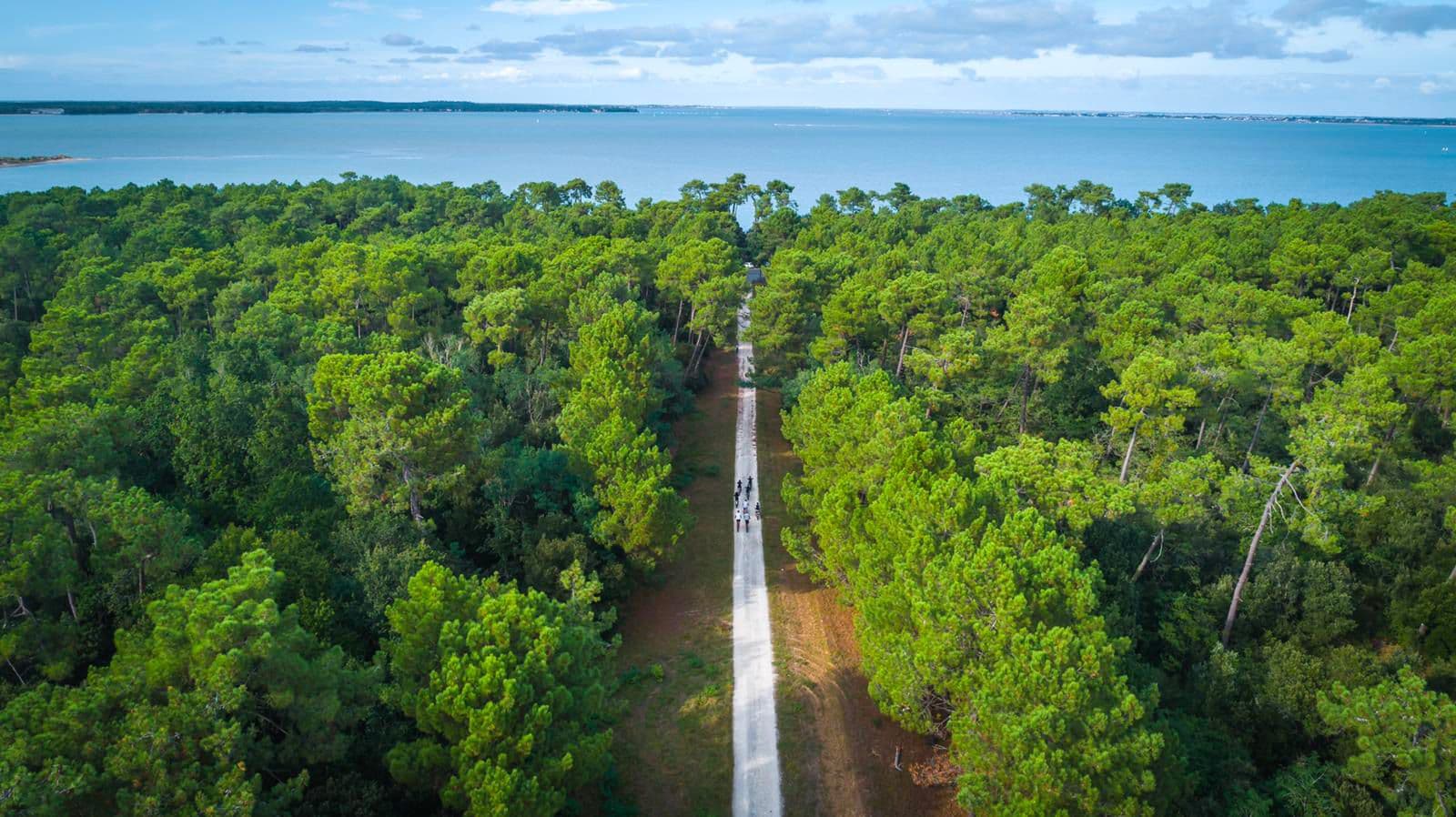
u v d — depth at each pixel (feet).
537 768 91.76
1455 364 181.78
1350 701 103.30
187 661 90.12
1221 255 298.15
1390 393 162.61
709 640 155.84
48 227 356.79
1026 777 90.53
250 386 187.62
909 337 247.09
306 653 101.60
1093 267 303.07
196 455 165.37
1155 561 157.79
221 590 90.94
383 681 113.09
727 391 286.66
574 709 101.09
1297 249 276.21
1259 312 222.28
